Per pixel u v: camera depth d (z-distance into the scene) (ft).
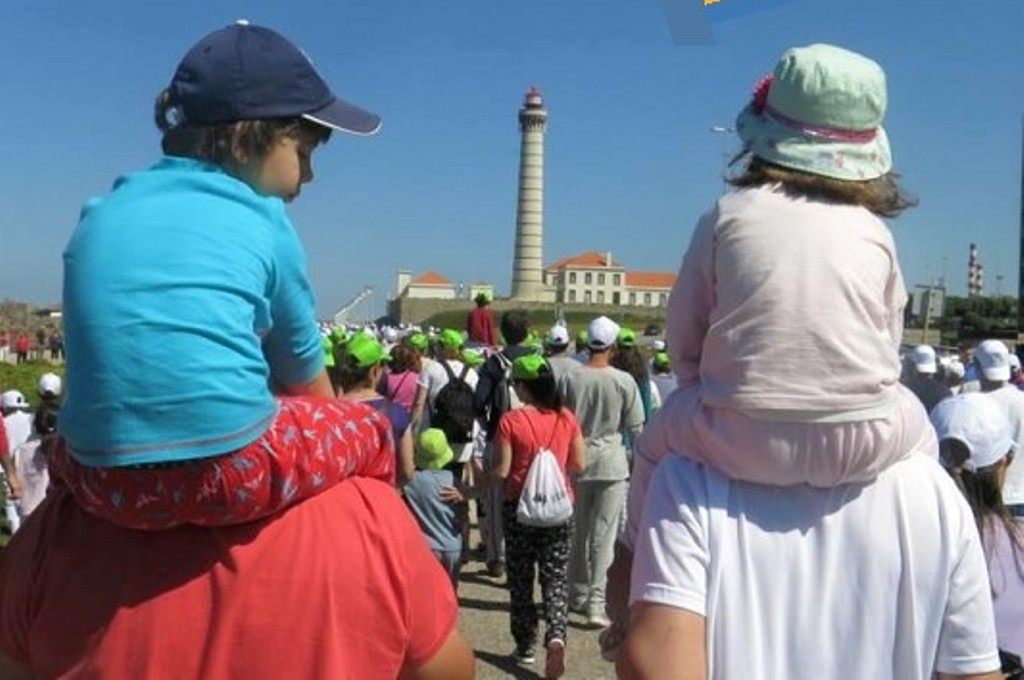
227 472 5.78
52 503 6.62
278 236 6.42
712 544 6.58
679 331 7.16
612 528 27.04
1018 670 11.21
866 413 6.37
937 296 74.49
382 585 6.27
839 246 6.45
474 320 54.13
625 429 27.53
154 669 5.95
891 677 6.56
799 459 6.44
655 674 6.38
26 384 85.40
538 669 23.65
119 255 5.85
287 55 6.64
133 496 5.83
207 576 6.06
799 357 6.32
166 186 6.20
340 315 241.96
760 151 6.90
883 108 6.82
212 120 6.50
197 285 5.83
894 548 6.61
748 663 6.48
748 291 6.45
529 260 439.63
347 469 6.33
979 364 27.32
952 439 12.48
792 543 6.59
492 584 31.53
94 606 6.13
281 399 6.40
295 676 5.98
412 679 6.57
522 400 24.18
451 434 30.07
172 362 5.66
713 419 6.59
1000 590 12.11
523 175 440.86
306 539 6.13
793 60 6.79
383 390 33.06
